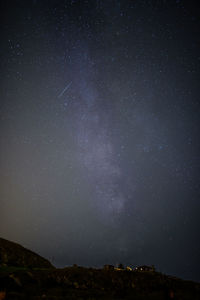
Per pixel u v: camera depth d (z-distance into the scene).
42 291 17.20
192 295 15.01
